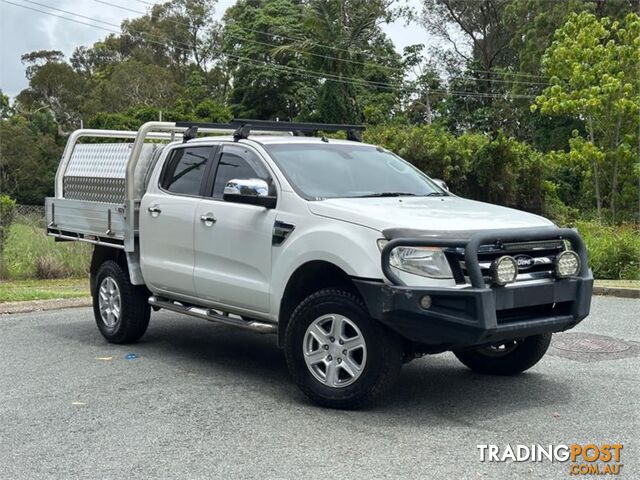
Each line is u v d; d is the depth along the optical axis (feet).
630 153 89.97
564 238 20.56
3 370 25.17
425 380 23.57
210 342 29.76
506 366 23.76
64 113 233.76
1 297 41.14
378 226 19.51
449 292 18.37
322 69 148.56
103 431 18.72
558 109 92.22
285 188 22.15
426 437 17.99
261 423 19.19
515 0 162.50
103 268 29.48
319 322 20.36
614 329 31.09
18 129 177.58
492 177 95.35
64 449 17.48
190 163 26.16
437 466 16.11
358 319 19.52
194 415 19.94
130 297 28.48
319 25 146.10
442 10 184.14
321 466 16.15
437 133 113.91
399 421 19.26
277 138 24.71
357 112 153.58
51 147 182.80
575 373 24.13
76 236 31.17
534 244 19.98
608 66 90.89
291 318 20.81
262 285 22.34
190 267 24.97
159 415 19.98
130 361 26.45
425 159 94.63
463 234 18.97
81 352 27.91
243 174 23.95
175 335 31.14
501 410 20.20
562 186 110.63
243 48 169.27
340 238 19.97
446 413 19.95
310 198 21.58
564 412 19.98
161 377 24.09
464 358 24.54
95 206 29.40
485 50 185.26
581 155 91.91
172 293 26.25
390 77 175.83
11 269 52.95
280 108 169.68
